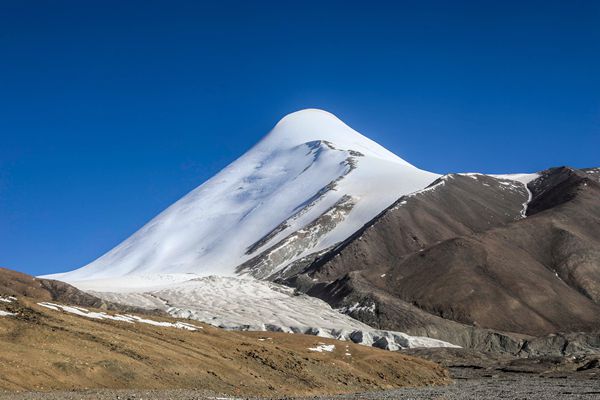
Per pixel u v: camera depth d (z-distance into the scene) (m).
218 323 175.50
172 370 62.31
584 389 93.50
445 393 80.88
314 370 79.94
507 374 135.12
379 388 84.31
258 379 69.31
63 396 47.38
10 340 56.56
